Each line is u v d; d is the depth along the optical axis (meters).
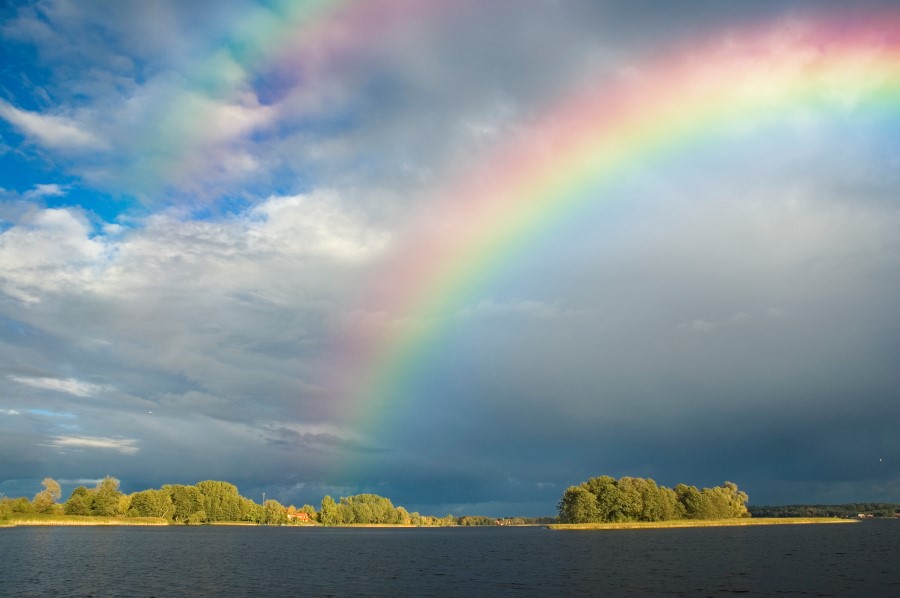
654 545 175.00
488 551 169.50
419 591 84.00
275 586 88.38
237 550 162.38
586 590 84.12
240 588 85.88
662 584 89.19
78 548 153.62
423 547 193.25
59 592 80.31
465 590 85.00
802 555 135.25
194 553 147.25
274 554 151.25
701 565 115.88
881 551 144.62
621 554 145.12
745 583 89.25
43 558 125.81
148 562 121.06
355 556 149.00
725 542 185.00
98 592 80.50
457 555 153.75
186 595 78.81
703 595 78.75
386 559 140.25
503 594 80.88
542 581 94.62
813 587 84.56
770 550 150.75
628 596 78.50
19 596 77.12
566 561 129.62
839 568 107.81
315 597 77.94
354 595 79.94
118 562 119.69
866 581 90.00
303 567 117.75
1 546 157.88
